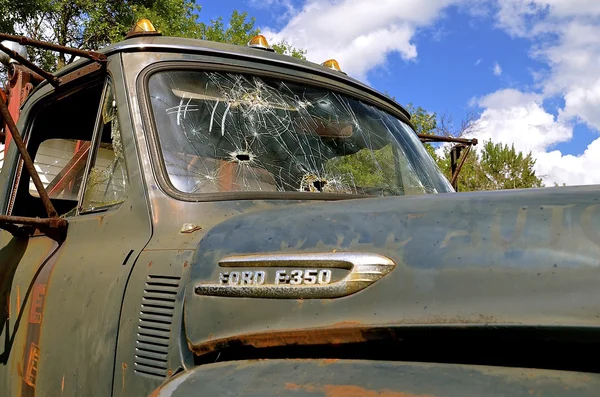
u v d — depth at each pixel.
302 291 1.43
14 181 3.05
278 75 2.56
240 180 2.20
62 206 3.16
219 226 1.74
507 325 1.17
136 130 2.18
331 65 3.06
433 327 1.24
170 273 1.75
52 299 2.19
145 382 1.70
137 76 2.31
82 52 2.40
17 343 2.35
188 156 2.16
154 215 1.99
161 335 1.70
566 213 1.26
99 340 1.89
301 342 1.40
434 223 1.38
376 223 1.46
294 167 2.34
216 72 2.41
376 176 2.58
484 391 1.12
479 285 1.24
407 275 1.33
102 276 1.98
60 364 2.05
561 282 1.17
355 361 1.31
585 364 1.14
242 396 1.31
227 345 1.50
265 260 1.52
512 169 24.61
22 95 3.46
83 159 3.13
